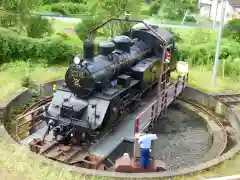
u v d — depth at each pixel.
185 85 16.30
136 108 13.84
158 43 14.95
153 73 14.38
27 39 19.30
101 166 9.69
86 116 10.72
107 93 11.05
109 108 10.81
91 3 22.47
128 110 12.97
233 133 12.99
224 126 13.64
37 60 19.08
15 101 13.34
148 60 14.29
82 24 20.91
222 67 18.91
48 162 8.95
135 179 8.50
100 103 10.77
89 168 9.52
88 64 10.98
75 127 10.40
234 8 29.41
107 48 12.00
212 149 11.52
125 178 8.49
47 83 15.16
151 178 8.56
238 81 18.06
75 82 10.90
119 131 11.82
